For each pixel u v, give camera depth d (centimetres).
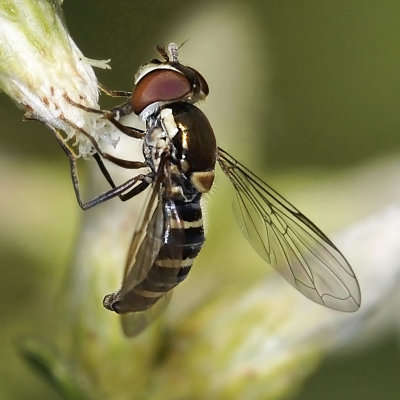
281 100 11
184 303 10
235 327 10
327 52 11
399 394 11
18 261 10
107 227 9
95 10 10
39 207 11
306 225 9
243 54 10
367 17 11
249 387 10
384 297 10
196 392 10
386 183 11
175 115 9
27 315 10
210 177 9
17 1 8
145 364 9
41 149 11
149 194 9
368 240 10
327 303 9
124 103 9
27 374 10
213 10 10
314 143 11
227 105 10
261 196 9
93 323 9
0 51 8
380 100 12
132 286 9
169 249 9
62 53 8
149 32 11
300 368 10
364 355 11
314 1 11
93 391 9
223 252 10
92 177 9
